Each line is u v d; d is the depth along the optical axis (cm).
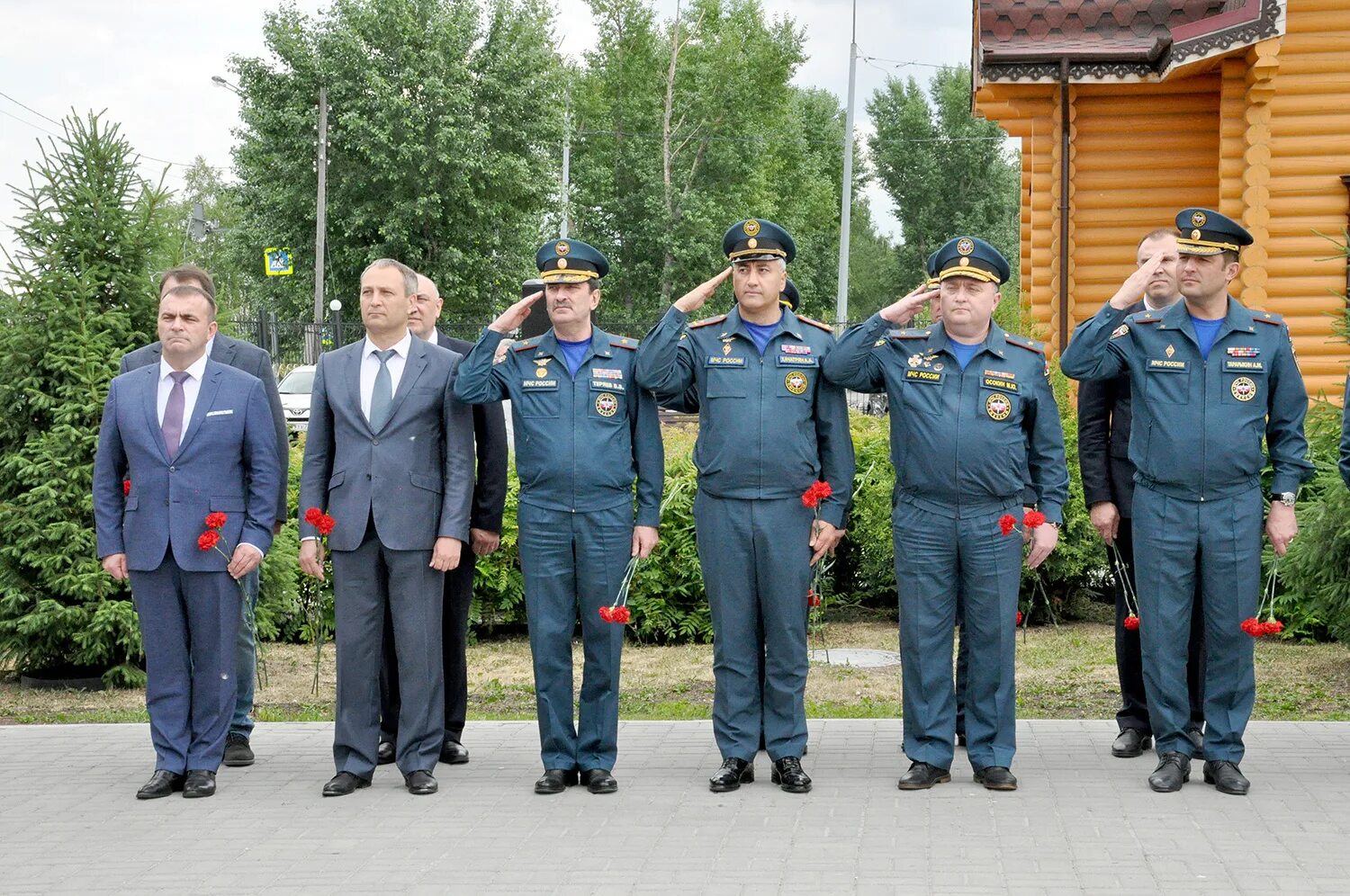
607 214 4738
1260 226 1047
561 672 566
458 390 561
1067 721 673
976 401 554
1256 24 994
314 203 3781
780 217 5497
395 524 566
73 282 816
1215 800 531
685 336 573
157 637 572
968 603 560
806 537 561
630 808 533
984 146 6091
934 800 538
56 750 647
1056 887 433
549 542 561
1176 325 555
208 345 611
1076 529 931
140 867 470
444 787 572
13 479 810
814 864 460
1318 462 766
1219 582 548
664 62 4831
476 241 3869
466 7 3856
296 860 475
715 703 571
